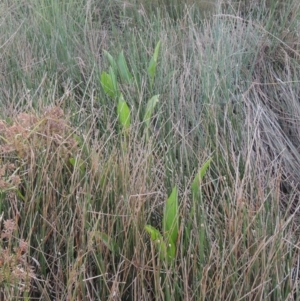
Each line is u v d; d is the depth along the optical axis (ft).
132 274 4.79
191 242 4.71
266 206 5.24
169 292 4.46
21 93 6.88
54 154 5.26
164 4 9.39
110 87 6.56
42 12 8.98
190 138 6.41
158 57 7.82
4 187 4.63
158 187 5.56
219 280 4.36
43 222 4.94
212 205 5.16
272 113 7.20
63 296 4.53
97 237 4.71
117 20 9.61
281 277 4.65
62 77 7.62
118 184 5.23
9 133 4.90
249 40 8.43
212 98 6.75
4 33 8.49
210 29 8.29
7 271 4.10
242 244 4.85
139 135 6.11
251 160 6.11
